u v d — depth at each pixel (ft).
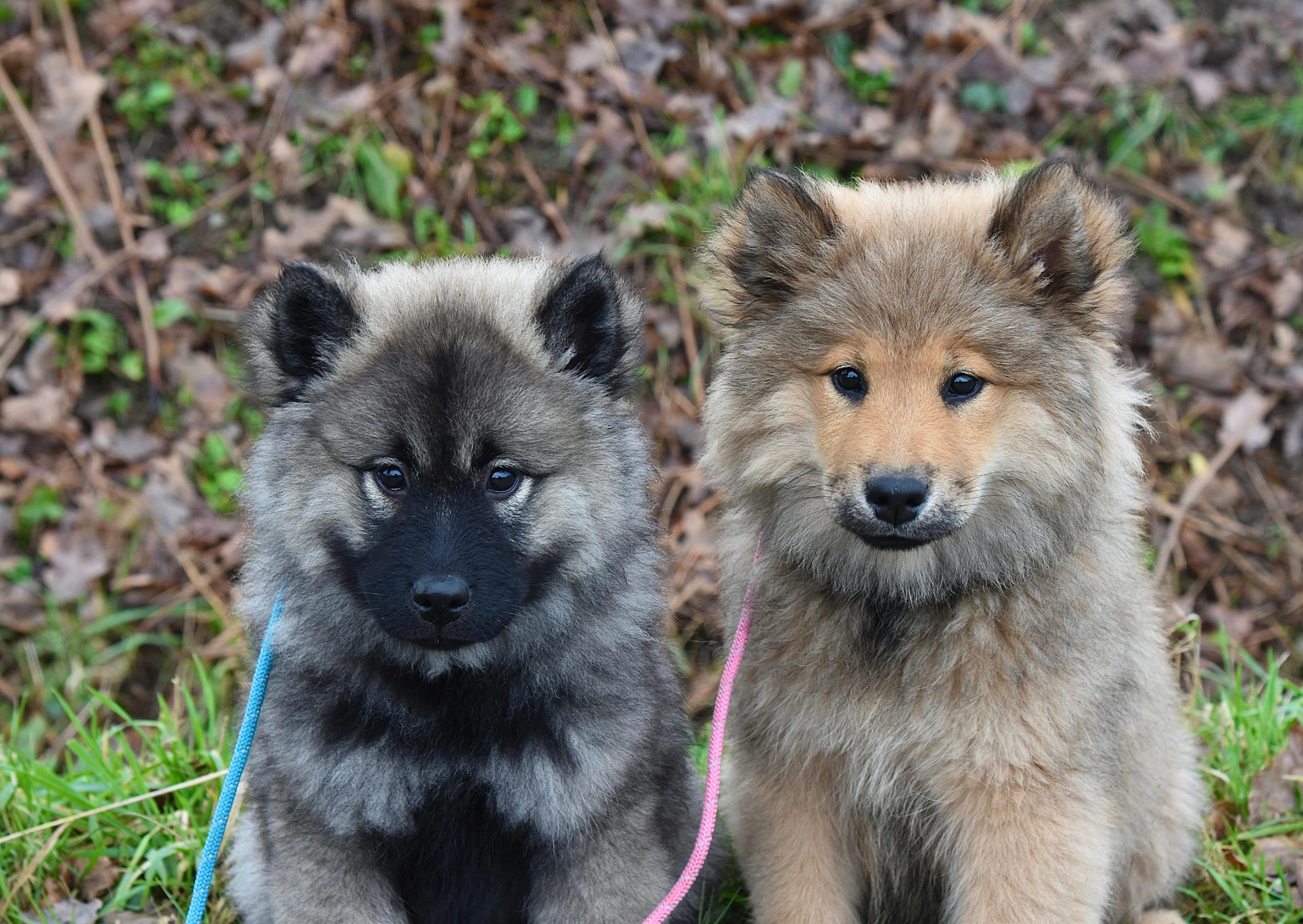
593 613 11.71
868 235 11.67
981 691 11.40
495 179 24.16
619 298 11.93
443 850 11.80
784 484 11.84
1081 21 25.45
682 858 12.99
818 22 25.05
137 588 21.98
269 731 11.50
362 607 11.35
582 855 11.57
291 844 11.27
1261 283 23.73
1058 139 24.73
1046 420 11.32
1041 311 11.39
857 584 11.80
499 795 11.59
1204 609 21.91
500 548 11.04
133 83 24.67
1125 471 12.19
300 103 24.39
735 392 12.14
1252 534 22.56
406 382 11.06
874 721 11.79
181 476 22.59
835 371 11.32
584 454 11.57
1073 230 11.22
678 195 23.77
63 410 22.85
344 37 24.68
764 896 12.36
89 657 21.61
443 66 24.45
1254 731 16.11
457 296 11.93
